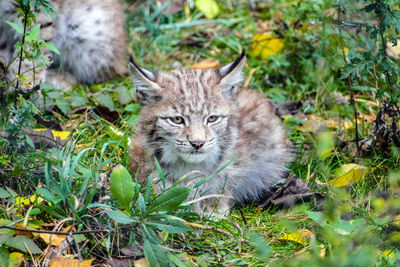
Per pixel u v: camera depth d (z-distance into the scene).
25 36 5.62
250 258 4.64
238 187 6.00
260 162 6.16
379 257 4.29
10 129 5.18
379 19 6.24
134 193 4.68
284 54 8.91
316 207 5.37
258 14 10.57
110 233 4.52
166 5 10.45
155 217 4.48
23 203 4.86
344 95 8.04
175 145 5.56
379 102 6.43
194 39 9.80
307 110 7.82
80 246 4.52
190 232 4.88
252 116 6.26
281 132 6.52
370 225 4.59
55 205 4.69
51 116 7.18
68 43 8.29
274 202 5.61
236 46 9.41
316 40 8.79
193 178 5.31
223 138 5.77
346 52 7.77
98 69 8.70
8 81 6.30
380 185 5.64
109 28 8.69
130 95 7.72
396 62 6.97
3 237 4.41
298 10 9.19
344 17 7.23
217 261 4.55
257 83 8.44
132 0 9.67
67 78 8.48
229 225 5.23
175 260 4.30
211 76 5.87
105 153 6.23
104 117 7.36
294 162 6.50
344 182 5.70
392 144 6.10
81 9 8.33
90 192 4.68
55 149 5.39
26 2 5.32
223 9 10.77
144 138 5.80
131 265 4.34
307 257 4.36
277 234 5.07
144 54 9.38
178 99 5.56
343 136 6.93
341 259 3.88
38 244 4.56
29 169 5.25
